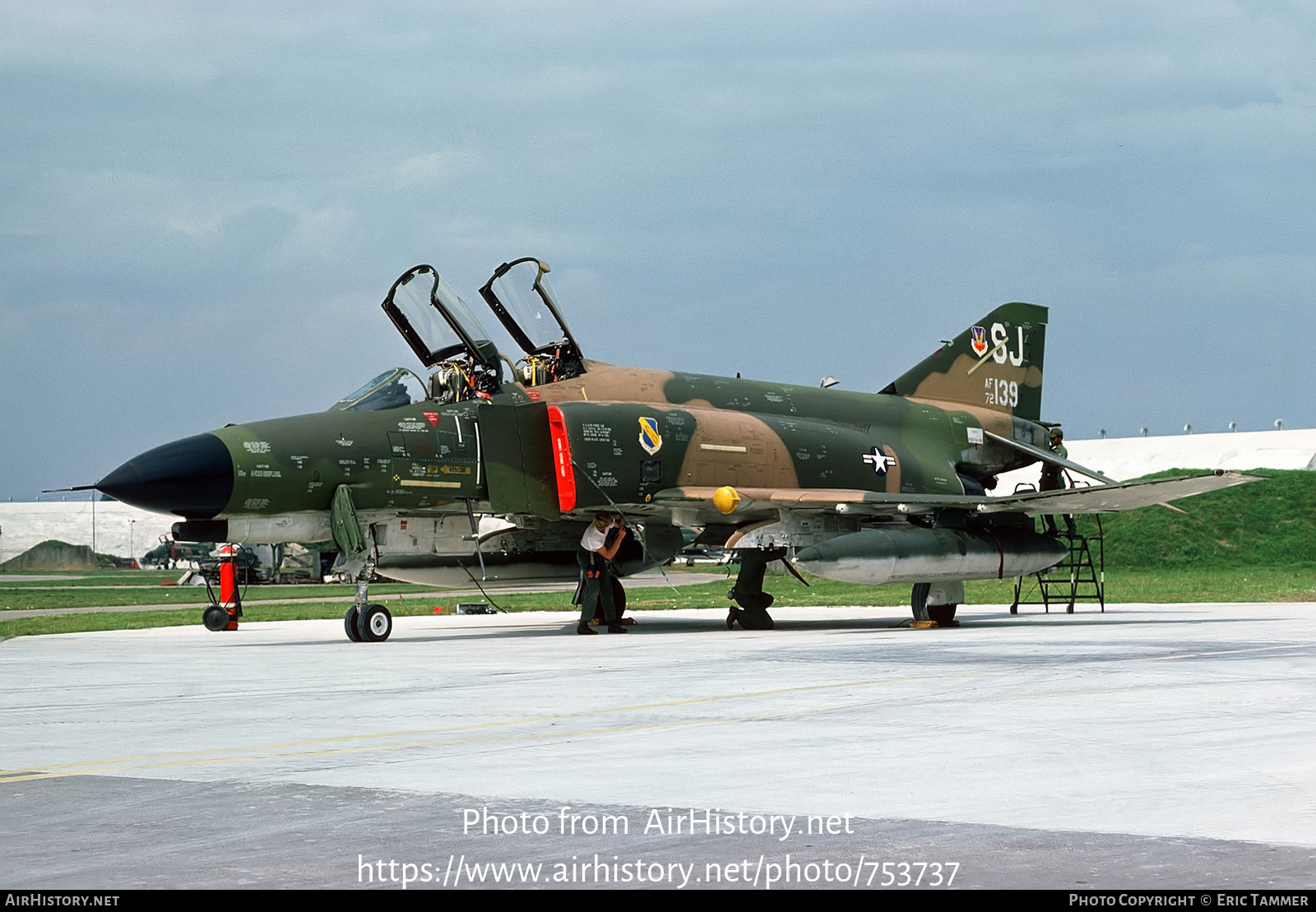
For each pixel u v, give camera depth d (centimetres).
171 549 9525
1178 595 3238
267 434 1906
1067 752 723
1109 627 1981
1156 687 1051
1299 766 671
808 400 2448
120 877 474
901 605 3145
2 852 512
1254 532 5084
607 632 2138
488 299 2212
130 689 1164
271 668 1404
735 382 2400
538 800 600
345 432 1966
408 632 2195
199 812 582
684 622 2478
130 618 2778
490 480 2050
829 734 798
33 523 10588
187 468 1816
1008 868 475
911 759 703
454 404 2105
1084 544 2650
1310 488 5334
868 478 2395
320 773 679
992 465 2700
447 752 744
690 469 2162
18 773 695
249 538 1956
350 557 1989
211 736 830
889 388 2644
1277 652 1407
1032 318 2830
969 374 2720
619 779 653
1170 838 518
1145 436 6781
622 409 2120
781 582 4422
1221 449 6312
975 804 584
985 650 1493
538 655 1542
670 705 971
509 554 2283
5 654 1703
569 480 2036
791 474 2288
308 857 500
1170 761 690
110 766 712
